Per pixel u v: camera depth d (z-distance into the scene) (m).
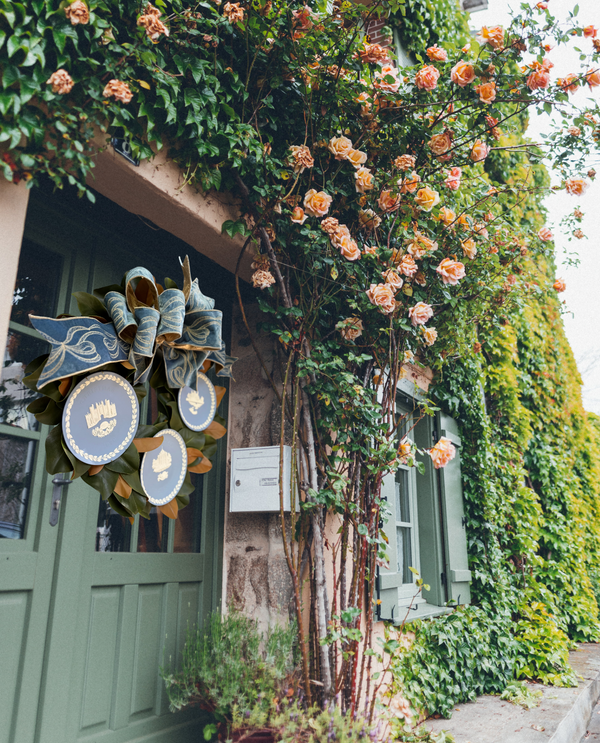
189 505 2.84
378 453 2.69
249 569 2.86
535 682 4.90
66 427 1.28
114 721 2.22
